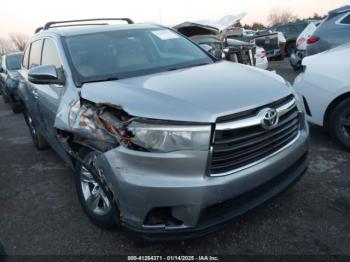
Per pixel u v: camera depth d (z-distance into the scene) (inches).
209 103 92.0
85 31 150.3
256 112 94.3
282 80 117.1
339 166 145.9
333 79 154.0
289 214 115.9
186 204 87.9
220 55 193.5
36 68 129.4
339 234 104.1
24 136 251.1
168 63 138.3
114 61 134.1
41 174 172.6
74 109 112.3
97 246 110.4
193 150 87.1
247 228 110.8
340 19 267.4
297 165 113.2
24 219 131.0
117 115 97.3
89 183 119.1
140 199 89.1
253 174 93.6
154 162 87.6
